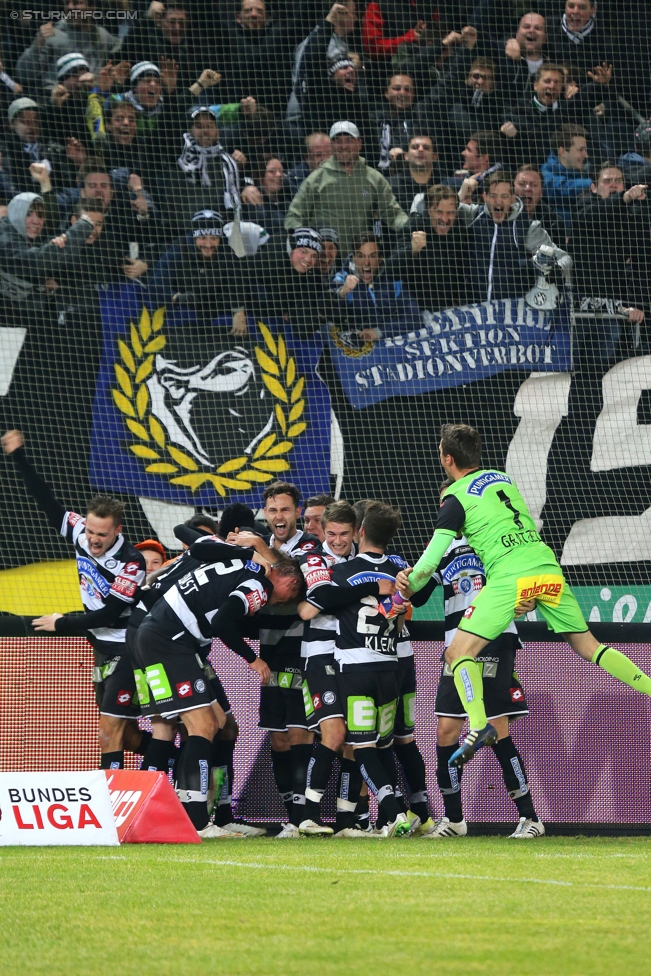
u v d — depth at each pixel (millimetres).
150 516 32312
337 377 34250
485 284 35750
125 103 36406
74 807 19016
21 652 23922
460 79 38906
